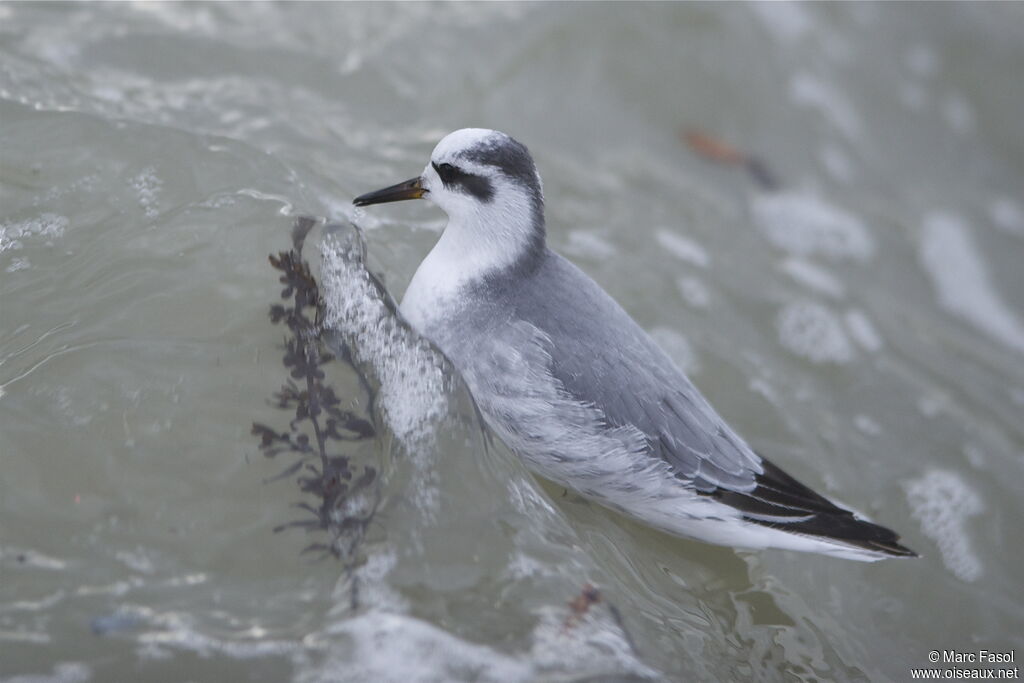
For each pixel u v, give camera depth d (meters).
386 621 5.43
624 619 6.11
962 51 13.55
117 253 6.89
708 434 7.01
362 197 7.33
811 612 7.16
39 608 5.16
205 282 6.72
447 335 7.02
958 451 8.78
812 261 10.95
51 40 9.29
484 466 6.41
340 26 11.12
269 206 7.31
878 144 12.59
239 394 6.20
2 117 7.91
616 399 6.84
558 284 7.19
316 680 5.14
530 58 11.93
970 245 11.67
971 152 12.77
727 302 9.63
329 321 6.64
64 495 5.66
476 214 7.06
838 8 13.52
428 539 5.88
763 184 11.75
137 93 8.98
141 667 5.02
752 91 12.55
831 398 9.01
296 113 9.58
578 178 10.74
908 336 10.19
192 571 5.46
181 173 7.64
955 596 7.58
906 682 6.77
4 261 6.83
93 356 6.28
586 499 7.33
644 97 12.15
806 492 6.96
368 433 6.19
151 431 5.98
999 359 10.38
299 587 5.49
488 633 5.55
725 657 6.41
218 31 10.28
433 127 10.34
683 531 7.31
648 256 9.79
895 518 8.00
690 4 12.83
